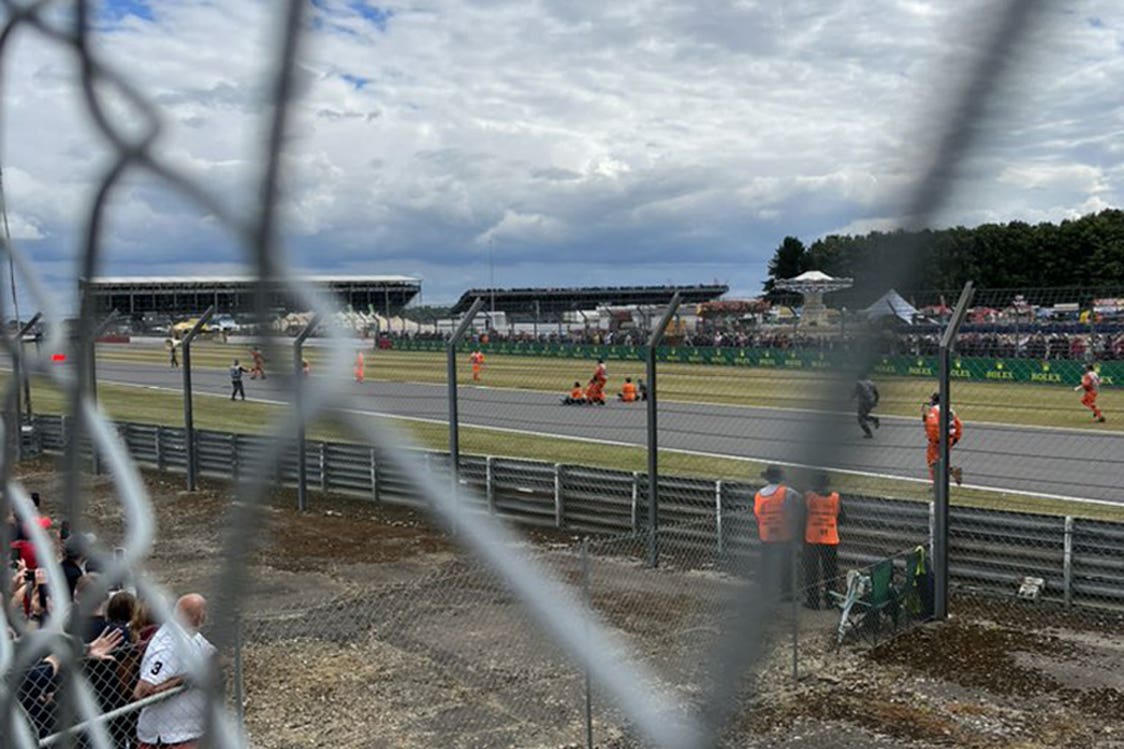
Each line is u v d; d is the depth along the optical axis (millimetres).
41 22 1507
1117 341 22359
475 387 30438
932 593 9883
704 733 2859
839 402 1655
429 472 2244
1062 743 7023
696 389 26672
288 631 9375
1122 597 9805
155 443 19531
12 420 2178
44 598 5789
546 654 8469
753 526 11680
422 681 8078
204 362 44906
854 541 11031
